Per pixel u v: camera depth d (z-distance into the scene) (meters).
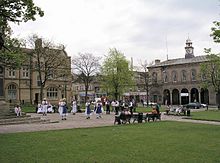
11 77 66.44
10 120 25.66
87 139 15.91
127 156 11.43
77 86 107.88
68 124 25.97
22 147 13.38
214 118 32.41
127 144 14.22
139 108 56.97
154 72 91.12
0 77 29.83
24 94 68.75
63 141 15.18
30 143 14.54
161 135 17.62
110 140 15.55
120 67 64.62
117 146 13.65
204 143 14.50
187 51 88.62
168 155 11.59
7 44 29.36
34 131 20.02
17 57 30.78
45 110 38.47
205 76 63.72
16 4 15.88
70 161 10.56
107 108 41.03
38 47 56.12
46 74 56.09
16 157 11.20
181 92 84.94
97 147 13.39
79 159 10.89
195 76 81.56
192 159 10.86
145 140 15.51
